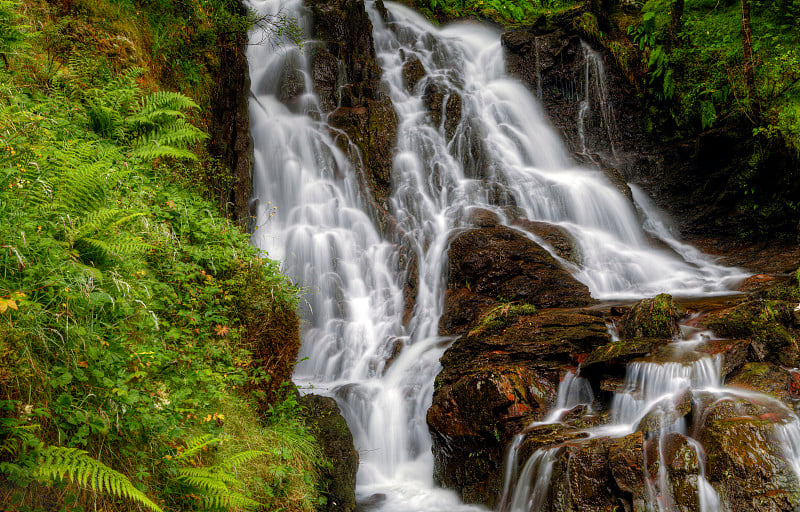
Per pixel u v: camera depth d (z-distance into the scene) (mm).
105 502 3883
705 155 16859
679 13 18688
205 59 10883
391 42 20359
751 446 6328
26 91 6605
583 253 13961
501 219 14625
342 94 17281
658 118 18844
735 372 7840
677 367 7746
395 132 16672
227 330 6168
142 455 4188
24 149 5070
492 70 20484
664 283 13828
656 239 16609
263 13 17719
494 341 9555
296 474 6332
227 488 4688
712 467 6352
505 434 8148
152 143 7414
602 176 16969
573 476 6664
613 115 19281
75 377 3955
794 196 15000
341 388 10570
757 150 15617
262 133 14477
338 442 7684
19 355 3654
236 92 12047
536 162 18109
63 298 4062
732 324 8695
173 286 6066
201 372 5426
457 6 23906
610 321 10023
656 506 6258
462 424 8523
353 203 15172
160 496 4324
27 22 7207
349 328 12539
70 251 4348
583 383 8734
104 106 7293
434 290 13078
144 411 4219
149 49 9250
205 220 7164
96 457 3926
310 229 13727
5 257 3971
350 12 18812
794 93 15617
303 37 18047
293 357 7344
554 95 19859
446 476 8922
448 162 17156
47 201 4598
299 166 14672
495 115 18609
